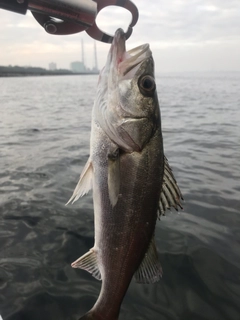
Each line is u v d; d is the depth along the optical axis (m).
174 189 0.27
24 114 2.29
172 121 1.90
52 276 0.47
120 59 0.26
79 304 0.42
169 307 0.42
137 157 0.26
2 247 0.54
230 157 1.07
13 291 0.44
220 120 1.91
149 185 0.26
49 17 0.23
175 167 0.96
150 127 0.27
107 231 0.26
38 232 0.58
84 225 0.61
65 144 1.29
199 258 0.50
